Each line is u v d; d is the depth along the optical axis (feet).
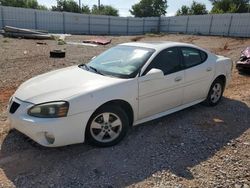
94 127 12.34
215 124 15.97
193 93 16.81
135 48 15.57
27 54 45.27
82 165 11.32
